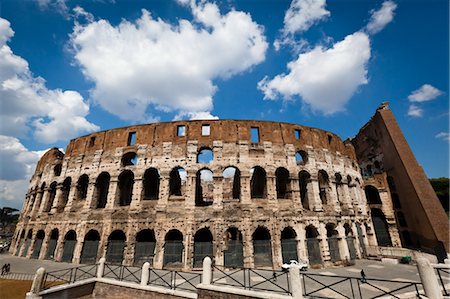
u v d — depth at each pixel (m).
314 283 23.91
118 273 27.97
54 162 45.88
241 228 33.41
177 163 37.09
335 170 42.81
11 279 26.33
